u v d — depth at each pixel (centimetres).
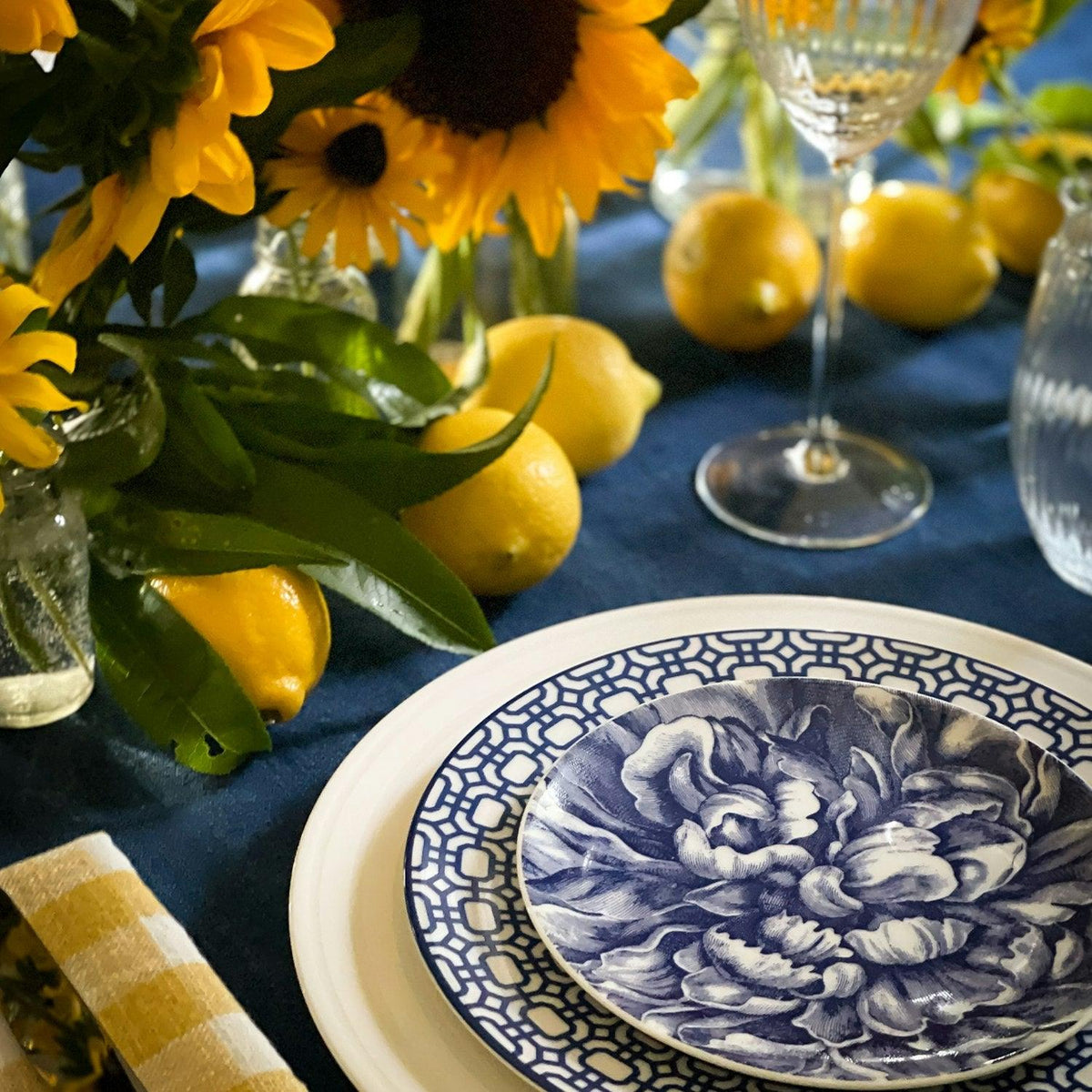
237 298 67
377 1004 43
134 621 56
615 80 65
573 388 75
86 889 45
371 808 50
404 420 66
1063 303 66
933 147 103
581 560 72
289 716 58
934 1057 41
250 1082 39
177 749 54
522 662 58
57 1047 41
